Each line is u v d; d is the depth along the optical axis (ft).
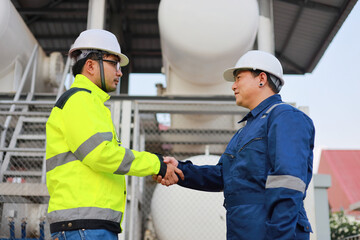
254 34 21.43
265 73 9.20
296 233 7.79
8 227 20.10
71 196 7.84
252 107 9.29
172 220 17.69
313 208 17.76
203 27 20.16
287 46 40.47
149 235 25.59
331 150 97.30
